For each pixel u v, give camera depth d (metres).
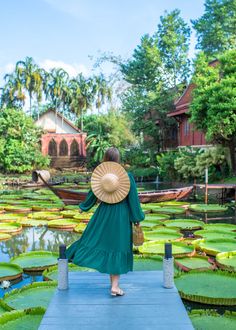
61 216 14.30
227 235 10.82
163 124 36.28
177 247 9.29
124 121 43.75
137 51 38.38
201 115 22.00
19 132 40.62
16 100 54.03
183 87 37.59
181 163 25.28
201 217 14.64
